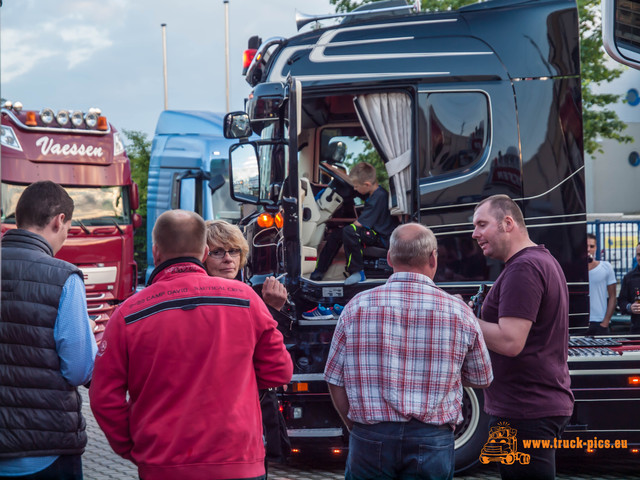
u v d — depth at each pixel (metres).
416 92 5.45
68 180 11.44
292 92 5.24
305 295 5.46
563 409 3.61
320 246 6.05
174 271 2.79
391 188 5.52
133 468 6.18
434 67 5.45
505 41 5.43
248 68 6.78
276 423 3.45
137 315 2.67
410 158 5.49
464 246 5.38
